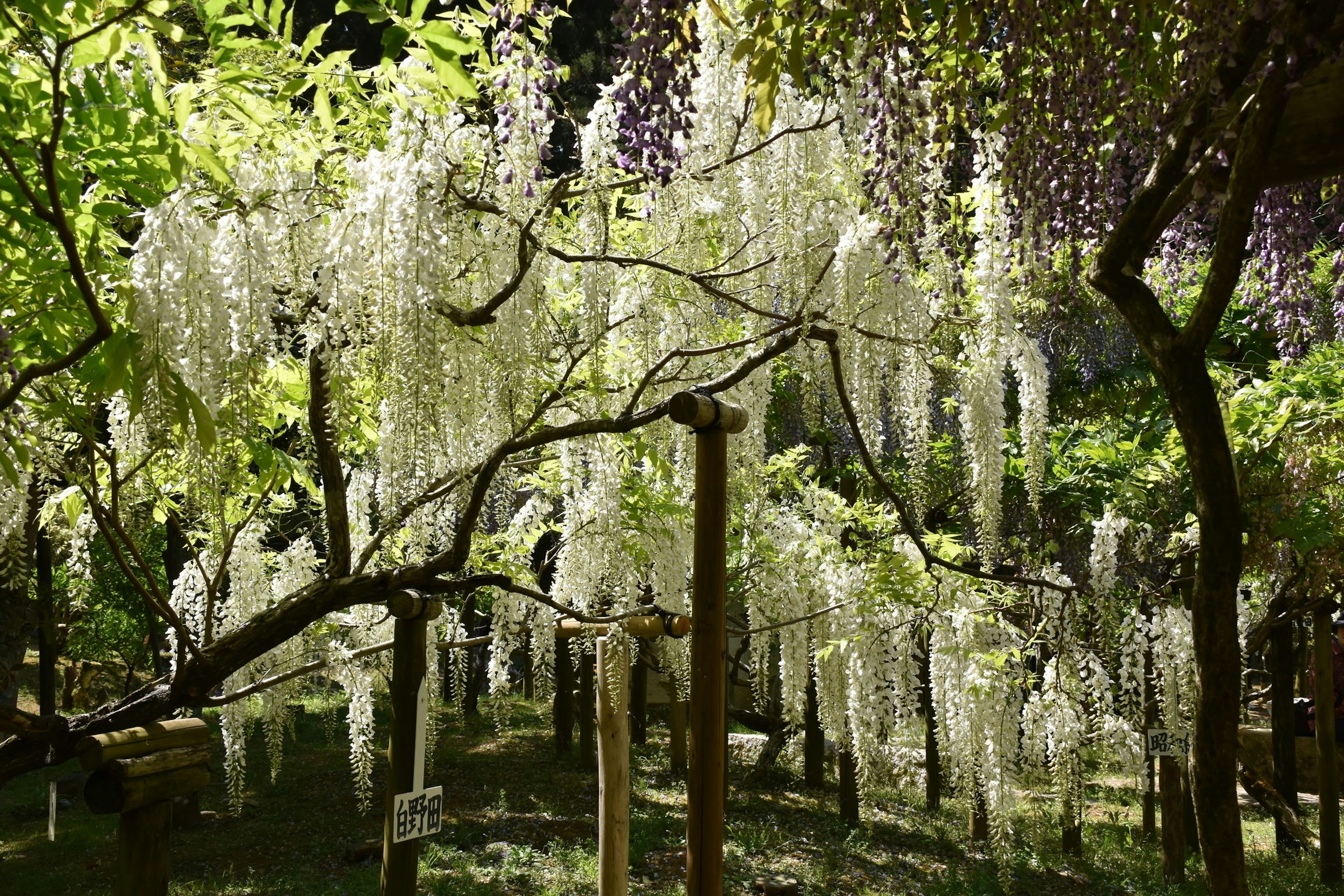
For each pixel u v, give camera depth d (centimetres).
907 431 352
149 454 238
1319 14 172
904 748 695
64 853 538
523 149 246
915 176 245
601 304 288
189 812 584
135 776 204
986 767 458
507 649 454
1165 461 484
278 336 258
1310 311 294
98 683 1022
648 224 326
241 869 502
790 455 516
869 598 466
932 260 301
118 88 189
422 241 216
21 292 204
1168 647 491
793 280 292
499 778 681
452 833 553
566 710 753
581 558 380
